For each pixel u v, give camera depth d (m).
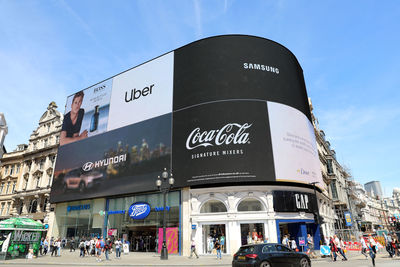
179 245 26.56
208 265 17.86
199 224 26.44
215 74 30.05
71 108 42.78
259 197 25.86
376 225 110.06
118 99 37.38
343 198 54.88
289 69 32.41
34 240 24.69
